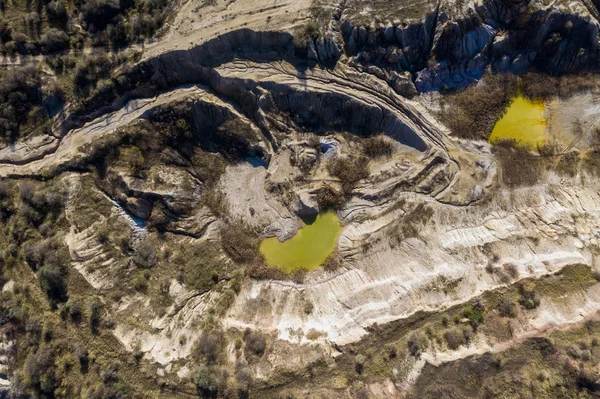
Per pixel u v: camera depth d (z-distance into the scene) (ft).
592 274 103.76
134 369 99.40
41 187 112.88
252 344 102.63
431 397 93.45
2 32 113.91
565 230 110.11
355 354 99.30
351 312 106.63
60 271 106.01
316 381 97.71
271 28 110.73
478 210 115.34
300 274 116.16
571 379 92.22
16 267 107.65
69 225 111.24
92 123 115.96
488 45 116.57
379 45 113.80
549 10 110.73
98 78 113.29
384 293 107.86
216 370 99.76
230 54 114.83
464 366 94.79
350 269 115.24
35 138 115.03
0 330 103.96
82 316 103.40
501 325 98.63
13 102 112.98
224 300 111.75
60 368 99.91
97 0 111.04
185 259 115.85
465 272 106.63
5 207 110.73
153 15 112.68
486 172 116.47
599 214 112.47
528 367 94.27
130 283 110.22
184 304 109.81
